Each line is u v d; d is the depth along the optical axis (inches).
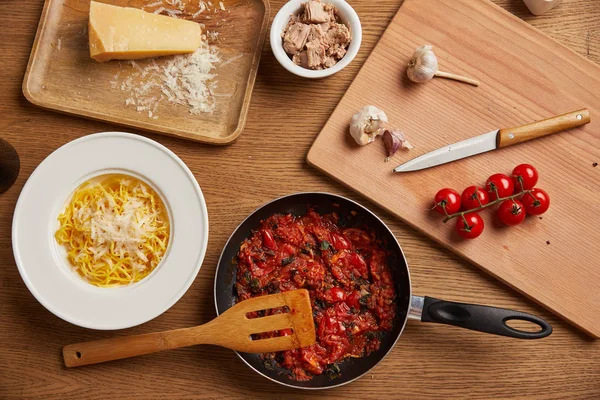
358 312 35.5
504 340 36.1
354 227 36.0
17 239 34.7
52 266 34.7
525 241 35.9
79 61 37.3
